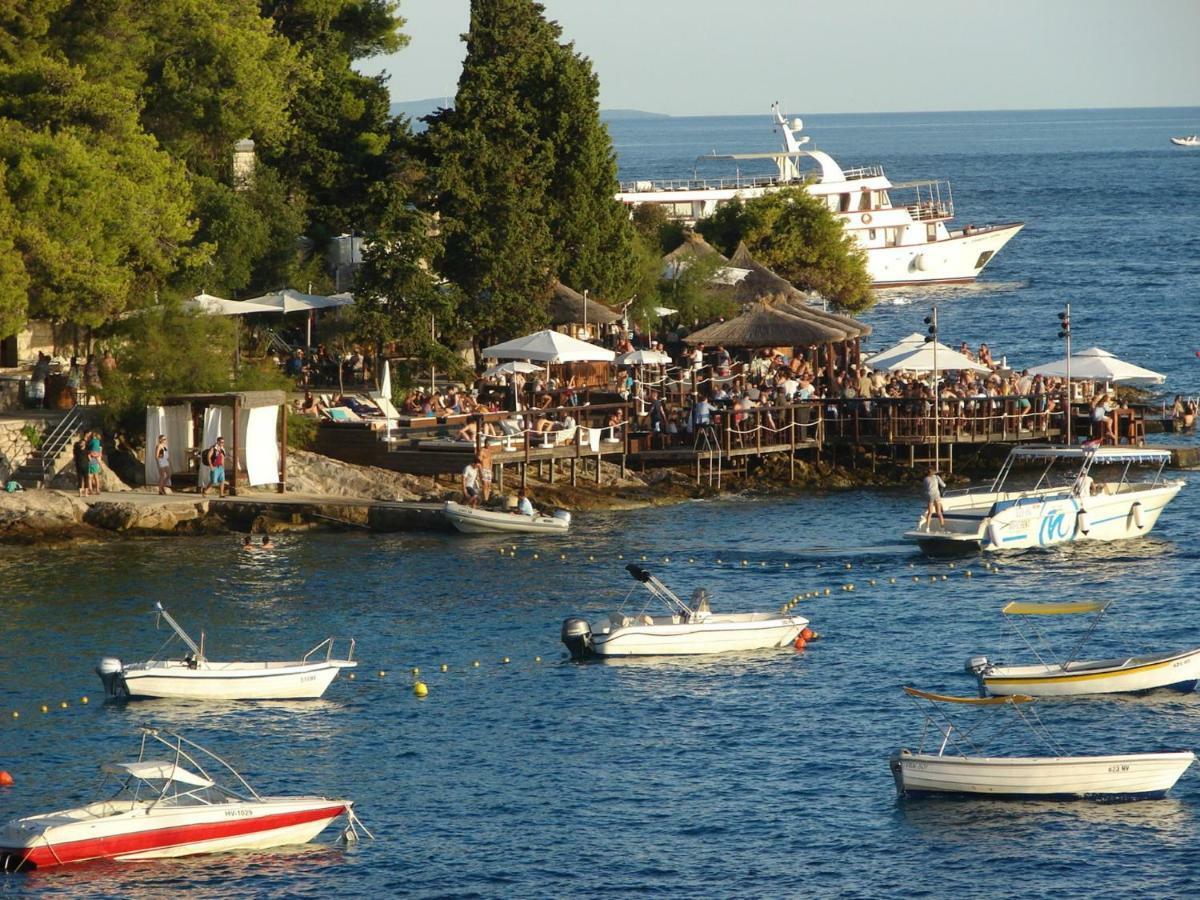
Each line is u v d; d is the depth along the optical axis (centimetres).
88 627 17038
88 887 11144
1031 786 12650
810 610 18225
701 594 16988
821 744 13900
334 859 11681
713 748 13825
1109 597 18612
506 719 14550
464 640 16900
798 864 11588
